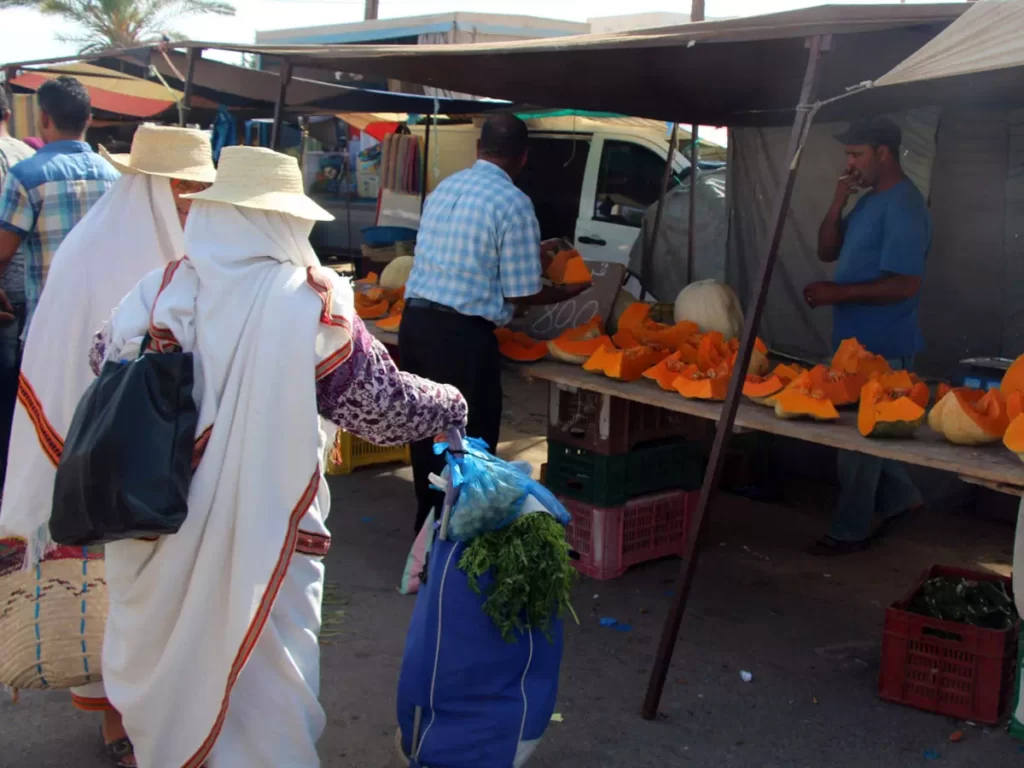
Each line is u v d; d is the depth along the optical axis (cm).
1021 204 528
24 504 283
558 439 472
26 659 275
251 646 214
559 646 276
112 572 227
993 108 529
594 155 888
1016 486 279
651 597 441
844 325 475
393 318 540
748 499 584
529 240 416
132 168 292
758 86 503
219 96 934
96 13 2305
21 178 383
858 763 313
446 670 262
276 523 217
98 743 319
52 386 286
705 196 775
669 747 322
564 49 367
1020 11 249
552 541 262
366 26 1128
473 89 541
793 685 364
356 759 311
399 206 1026
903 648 347
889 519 517
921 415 316
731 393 321
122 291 290
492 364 430
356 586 445
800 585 457
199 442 216
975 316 553
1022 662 323
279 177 225
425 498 453
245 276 220
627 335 453
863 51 375
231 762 225
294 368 215
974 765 312
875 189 464
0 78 892
